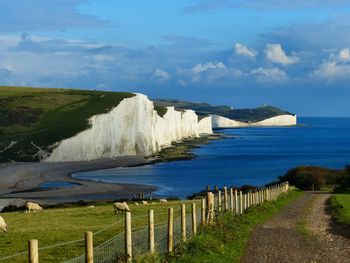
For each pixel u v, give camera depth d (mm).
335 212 40750
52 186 98062
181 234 20094
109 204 62781
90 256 13164
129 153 161750
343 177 88750
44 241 23609
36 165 127875
